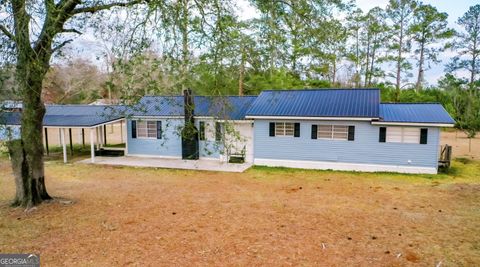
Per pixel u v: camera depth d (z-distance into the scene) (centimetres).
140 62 632
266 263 562
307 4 602
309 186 1177
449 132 3244
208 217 807
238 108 1683
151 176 1355
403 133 1391
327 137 1495
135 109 755
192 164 1606
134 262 561
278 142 1563
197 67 652
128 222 765
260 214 834
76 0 660
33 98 801
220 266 550
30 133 843
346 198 1005
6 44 525
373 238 679
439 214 843
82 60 2328
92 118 1753
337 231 718
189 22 626
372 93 1558
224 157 1673
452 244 651
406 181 1255
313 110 1494
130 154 1866
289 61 670
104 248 617
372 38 3266
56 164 1625
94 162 1667
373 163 1440
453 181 1255
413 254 604
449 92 3288
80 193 1045
